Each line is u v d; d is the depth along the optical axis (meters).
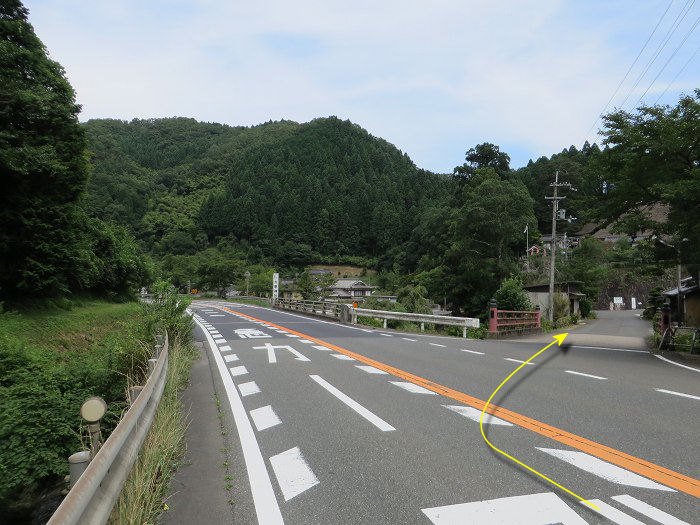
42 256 15.55
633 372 9.72
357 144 156.88
